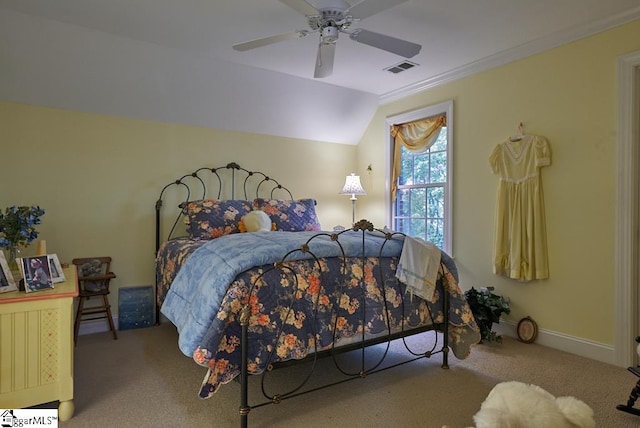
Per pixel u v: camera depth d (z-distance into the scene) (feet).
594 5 7.66
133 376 7.56
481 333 9.36
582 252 8.71
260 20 8.27
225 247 6.75
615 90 8.18
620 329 8.09
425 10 7.88
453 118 11.54
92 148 10.50
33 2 7.61
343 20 6.57
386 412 6.27
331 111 13.70
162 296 10.07
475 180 10.94
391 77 12.00
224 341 5.47
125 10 7.91
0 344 5.62
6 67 8.94
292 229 11.57
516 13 8.00
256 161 13.23
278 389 7.09
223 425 5.83
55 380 5.93
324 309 6.31
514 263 9.66
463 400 6.66
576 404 3.92
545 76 9.37
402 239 7.80
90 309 9.95
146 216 11.29
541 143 9.28
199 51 9.97
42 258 6.31
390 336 7.21
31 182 9.75
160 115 11.36
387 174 14.02
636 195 7.98
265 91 12.04
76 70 9.52
